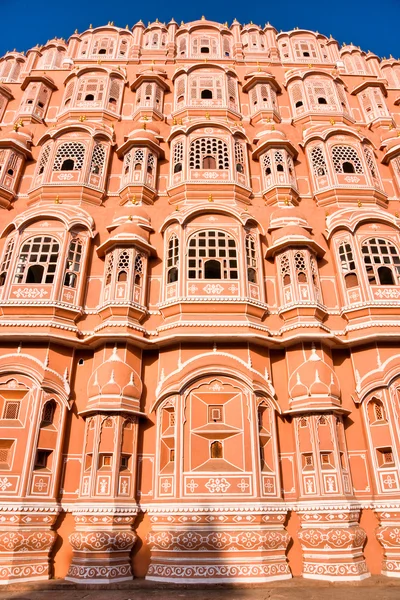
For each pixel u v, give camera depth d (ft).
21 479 37.65
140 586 34.22
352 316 46.75
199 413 40.42
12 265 47.29
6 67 81.46
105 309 45.27
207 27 81.25
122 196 57.31
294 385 43.01
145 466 40.70
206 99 68.18
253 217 51.78
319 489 38.42
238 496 37.04
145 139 59.57
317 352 44.16
